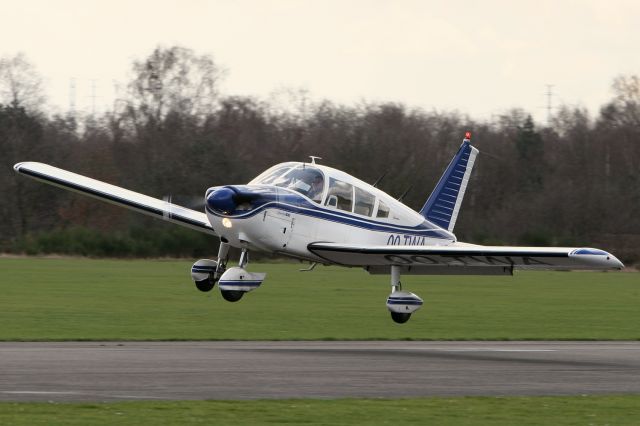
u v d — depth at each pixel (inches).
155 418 1285.7
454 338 2527.1
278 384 1579.7
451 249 2374.5
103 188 2746.1
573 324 3021.7
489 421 1330.0
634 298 4284.0
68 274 4761.3
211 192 2447.1
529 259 2283.5
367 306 3486.7
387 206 2733.8
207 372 1683.1
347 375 1707.7
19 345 2049.7
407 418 1332.4
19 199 7234.3
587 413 1396.4
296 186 2549.2
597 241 7588.6
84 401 1382.9
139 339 2255.2
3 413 1288.1
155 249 6747.1
